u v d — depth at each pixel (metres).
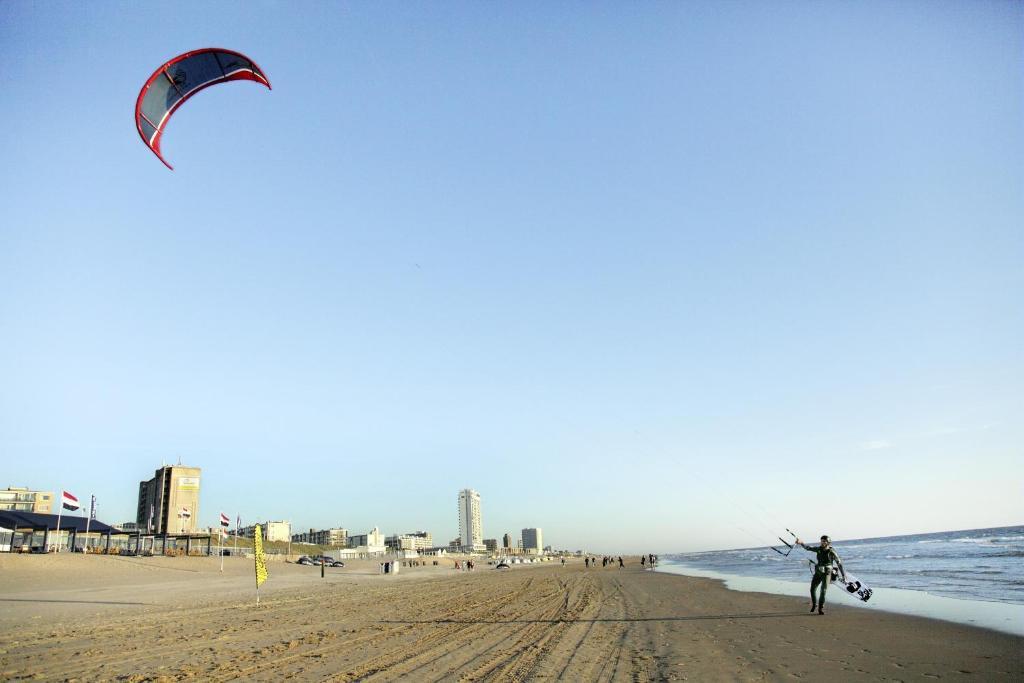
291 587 43.59
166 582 47.88
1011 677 10.22
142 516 152.38
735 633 15.68
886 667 11.14
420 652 13.09
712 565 81.50
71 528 68.31
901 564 53.19
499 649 13.35
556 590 35.84
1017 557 55.34
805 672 10.72
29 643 15.09
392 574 77.75
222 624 18.89
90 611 23.98
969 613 19.20
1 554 50.41
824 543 19.67
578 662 11.71
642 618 19.50
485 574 76.81
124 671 11.41
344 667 11.47
